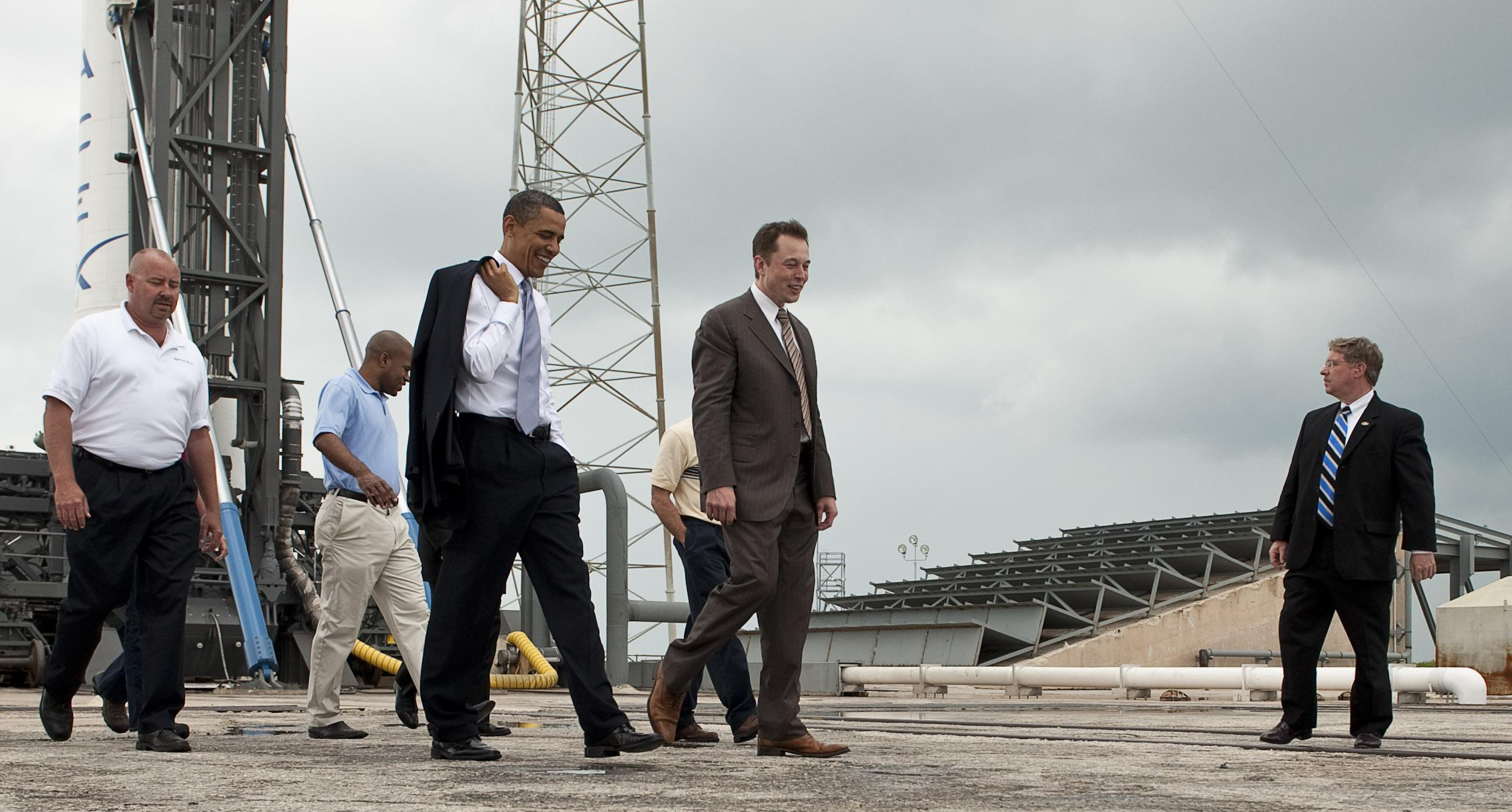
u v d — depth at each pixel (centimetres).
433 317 483
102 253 2203
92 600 584
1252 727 820
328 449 705
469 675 505
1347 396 645
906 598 3391
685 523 714
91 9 2252
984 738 670
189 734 685
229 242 1784
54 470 566
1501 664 1764
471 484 483
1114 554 3397
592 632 500
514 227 499
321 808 347
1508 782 450
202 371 614
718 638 532
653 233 3481
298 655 1711
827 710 1131
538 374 496
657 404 3409
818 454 537
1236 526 3278
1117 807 365
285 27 1820
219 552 626
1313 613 637
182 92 1806
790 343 536
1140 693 1527
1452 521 3325
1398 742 675
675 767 478
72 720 699
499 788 400
